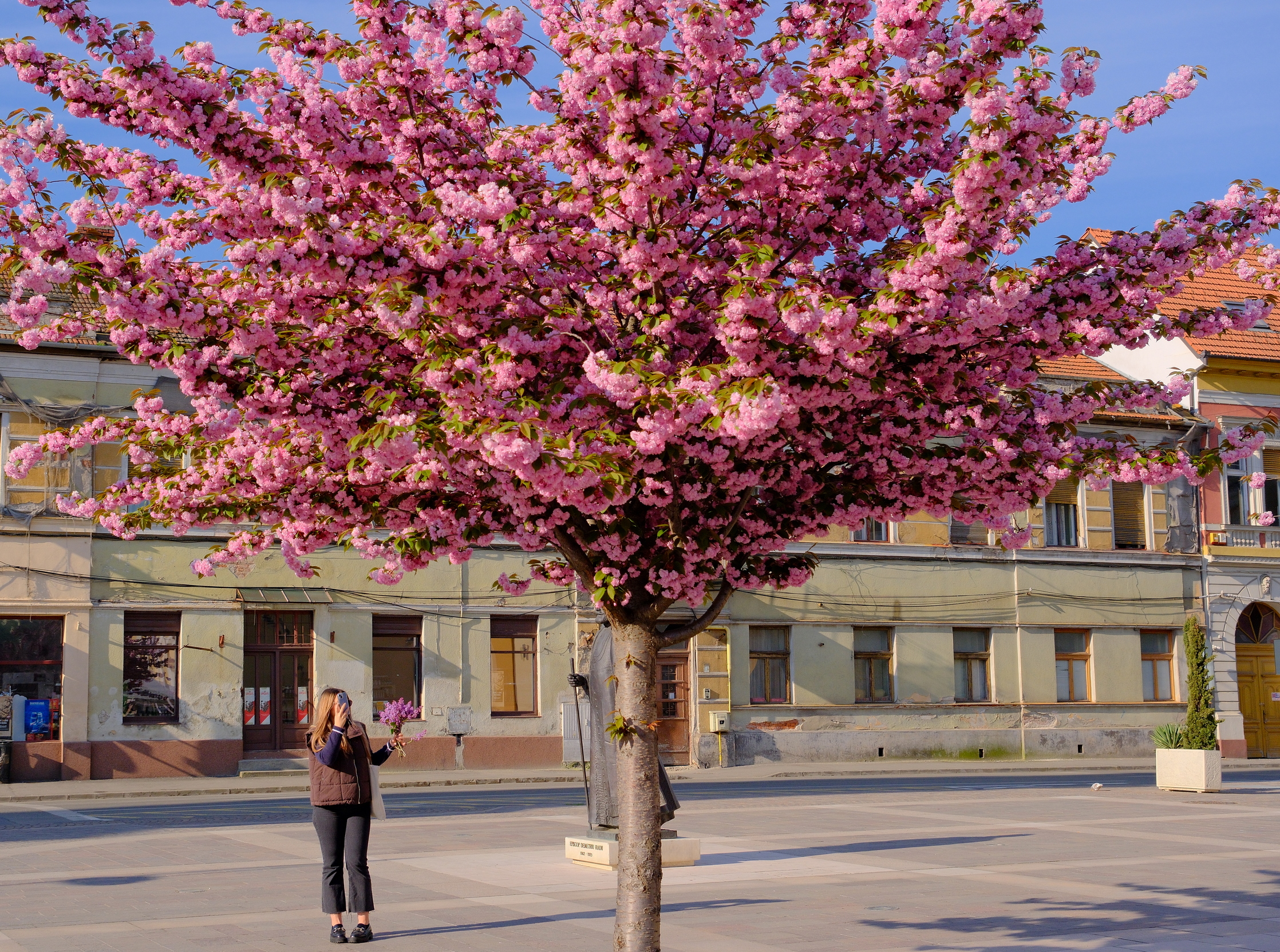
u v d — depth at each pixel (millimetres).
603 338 7504
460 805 21344
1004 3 7105
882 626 34594
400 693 30281
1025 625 35875
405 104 7938
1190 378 8398
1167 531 37750
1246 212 7422
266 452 7887
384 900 10859
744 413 5816
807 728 33312
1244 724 38062
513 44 7770
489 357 6438
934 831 16438
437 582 30594
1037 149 6223
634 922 6969
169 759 27875
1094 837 15844
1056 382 36062
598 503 6484
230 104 6969
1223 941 9156
